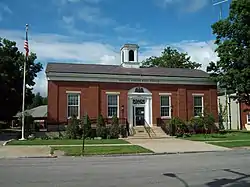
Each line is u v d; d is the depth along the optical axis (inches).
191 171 488.1
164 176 442.6
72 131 1226.0
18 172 488.7
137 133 1336.1
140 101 1440.7
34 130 1349.7
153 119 1441.9
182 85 1508.4
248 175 447.5
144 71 1524.4
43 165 577.9
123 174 463.2
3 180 416.8
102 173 474.6
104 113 1382.9
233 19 1531.7
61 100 1332.4
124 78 1421.0
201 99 1535.4
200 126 1441.9
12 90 1708.9
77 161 645.3
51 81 1328.7
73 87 1353.3
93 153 774.5
